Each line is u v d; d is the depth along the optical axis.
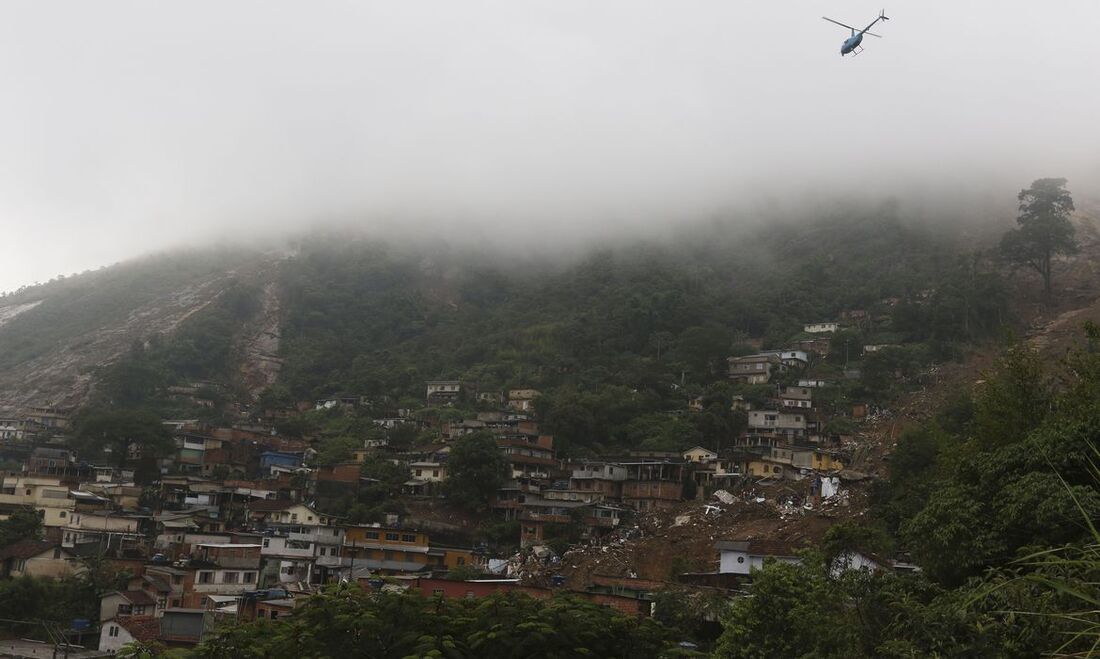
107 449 99.31
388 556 72.88
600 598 45.66
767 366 112.38
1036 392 34.75
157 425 95.94
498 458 88.31
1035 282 132.50
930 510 27.73
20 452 100.44
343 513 84.88
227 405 130.50
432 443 101.19
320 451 101.88
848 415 98.69
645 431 98.00
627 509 84.12
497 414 108.69
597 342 125.25
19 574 64.38
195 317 166.38
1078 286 128.62
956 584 26.67
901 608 22.77
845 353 114.12
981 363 101.81
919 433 72.19
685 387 109.88
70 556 66.88
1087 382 31.64
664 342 122.06
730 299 137.75
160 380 129.75
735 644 28.20
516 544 80.19
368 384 126.50
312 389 136.12
